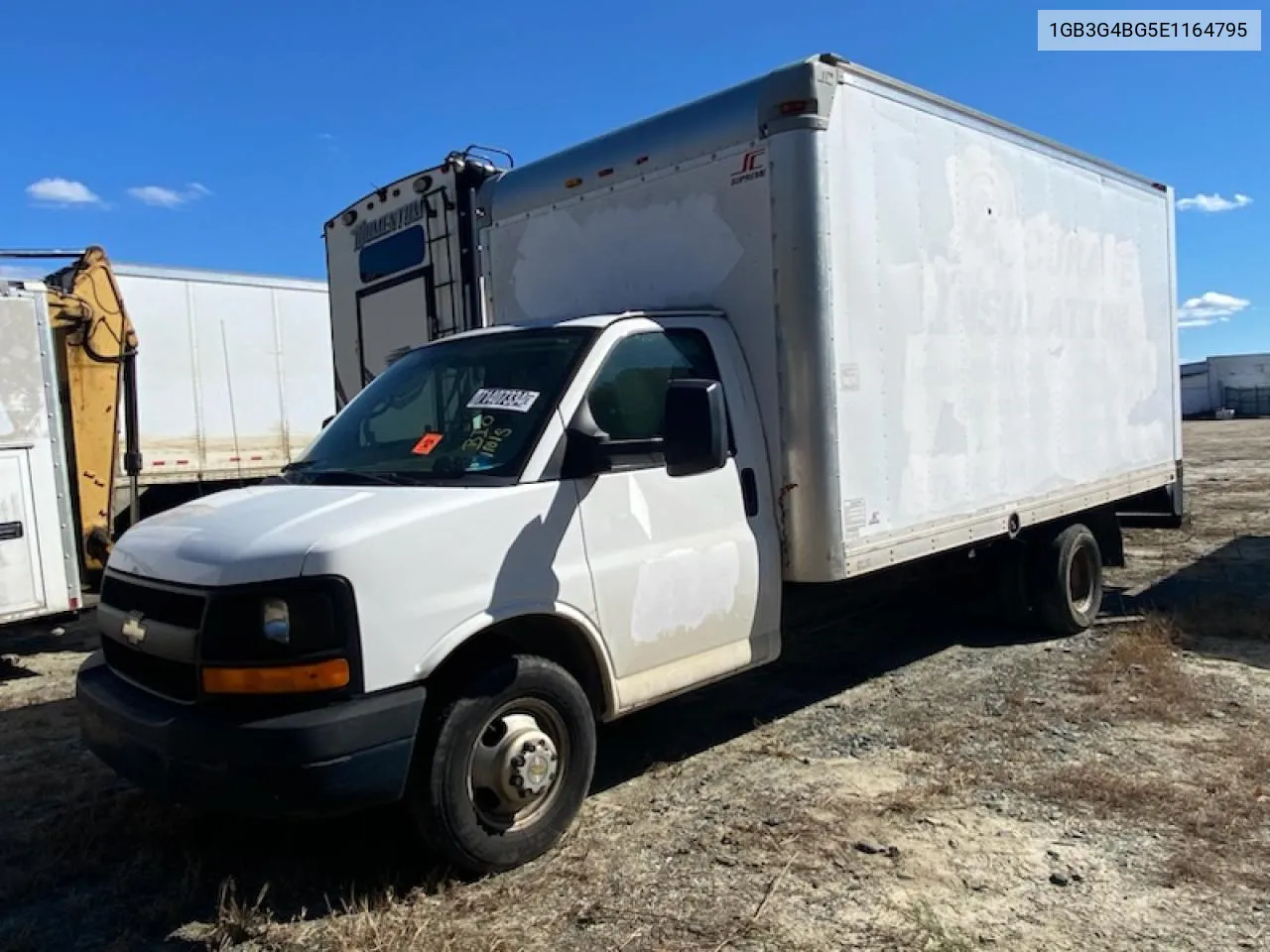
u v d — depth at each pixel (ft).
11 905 12.74
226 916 11.96
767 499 16.61
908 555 18.39
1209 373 199.11
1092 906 11.86
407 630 11.91
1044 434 23.15
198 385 43.37
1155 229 28.96
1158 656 21.79
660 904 12.14
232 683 11.46
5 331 25.02
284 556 11.55
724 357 16.56
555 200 20.26
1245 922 11.46
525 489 13.37
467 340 16.60
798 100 16.16
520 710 13.28
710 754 17.31
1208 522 45.06
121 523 41.29
